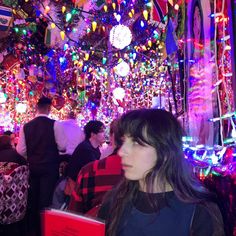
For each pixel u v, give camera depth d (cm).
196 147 245
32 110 999
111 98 838
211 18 225
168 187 120
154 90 688
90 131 390
